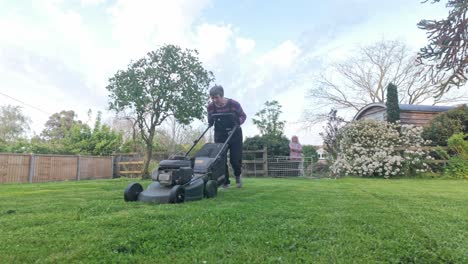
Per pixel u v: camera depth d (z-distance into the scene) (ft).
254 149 43.65
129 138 56.70
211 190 11.48
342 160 28.81
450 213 7.92
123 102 29.45
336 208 8.66
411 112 39.01
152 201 9.63
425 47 9.01
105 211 8.18
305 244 5.10
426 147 27.91
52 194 12.94
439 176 26.09
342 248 4.89
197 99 30.73
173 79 30.48
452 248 4.95
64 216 7.43
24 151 41.55
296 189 15.07
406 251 4.77
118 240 5.23
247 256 4.52
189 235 5.61
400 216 7.45
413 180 23.76
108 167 45.57
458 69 8.48
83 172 41.88
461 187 16.60
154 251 4.77
